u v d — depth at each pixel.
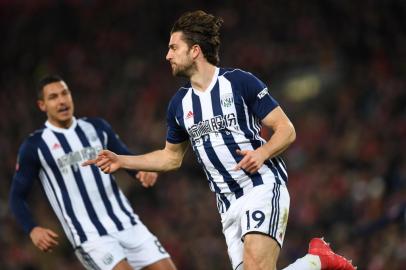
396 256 18.58
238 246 9.62
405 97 28.98
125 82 38.78
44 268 23.92
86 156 11.96
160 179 28.45
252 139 9.41
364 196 23.59
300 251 22.83
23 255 24.00
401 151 25.25
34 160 11.86
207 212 25.88
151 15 41.34
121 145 12.45
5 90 39.12
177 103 9.73
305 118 31.62
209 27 9.51
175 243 24.91
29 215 11.79
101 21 42.88
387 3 33.66
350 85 31.98
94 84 39.75
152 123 34.25
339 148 28.00
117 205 11.98
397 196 22.02
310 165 27.91
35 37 42.56
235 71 9.54
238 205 9.47
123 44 41.12
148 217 27.11
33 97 38.50
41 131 12.04
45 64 41.75
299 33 36.84
